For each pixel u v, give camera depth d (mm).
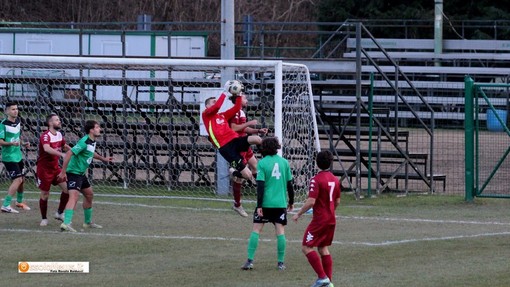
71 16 154125
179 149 58250
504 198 52406
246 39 94562
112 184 59188
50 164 41312
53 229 40406
